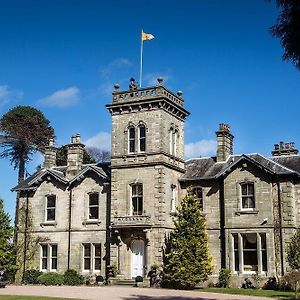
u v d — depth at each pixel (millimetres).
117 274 42906
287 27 13836
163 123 43906
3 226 46188
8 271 47062
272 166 41812
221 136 46750
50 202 49656
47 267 48156
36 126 72500
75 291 35406
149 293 33969
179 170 45719
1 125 70875
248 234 41812
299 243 39094
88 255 46594
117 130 45406
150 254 41594
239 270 41281
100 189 47062
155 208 42406
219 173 43281
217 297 30969
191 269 39344
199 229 40844
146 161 43469
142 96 44469
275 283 39375
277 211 40875
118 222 43188
